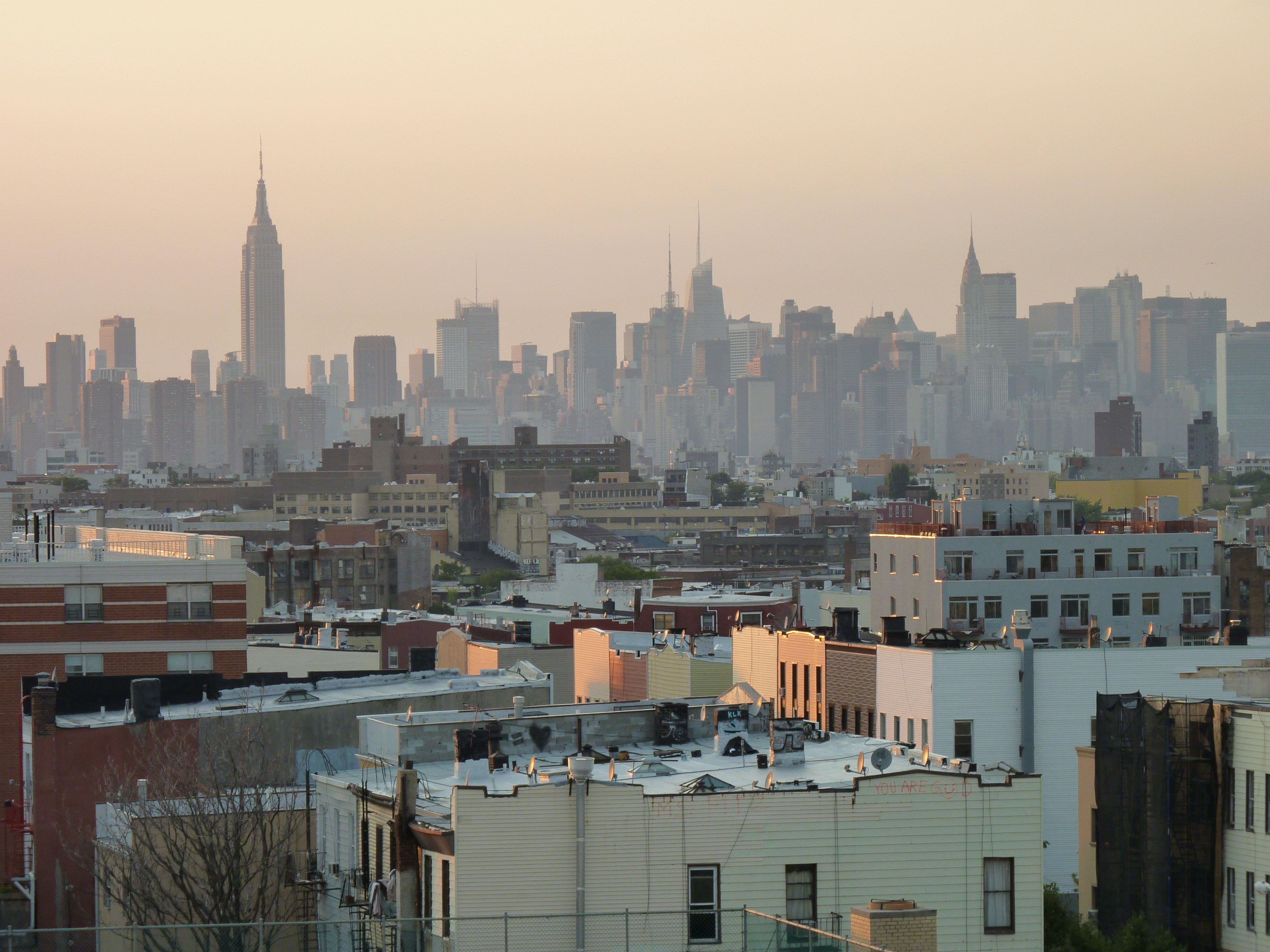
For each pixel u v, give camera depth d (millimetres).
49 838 115375
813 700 154000
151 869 99438
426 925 85625
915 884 87375
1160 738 112625
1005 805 88562
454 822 83250
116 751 116562
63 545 193750
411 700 129250
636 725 107688
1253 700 141000
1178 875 111750
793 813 86250
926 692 139250
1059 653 140125
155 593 175375
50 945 94250
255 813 102188
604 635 185250
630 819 84375
